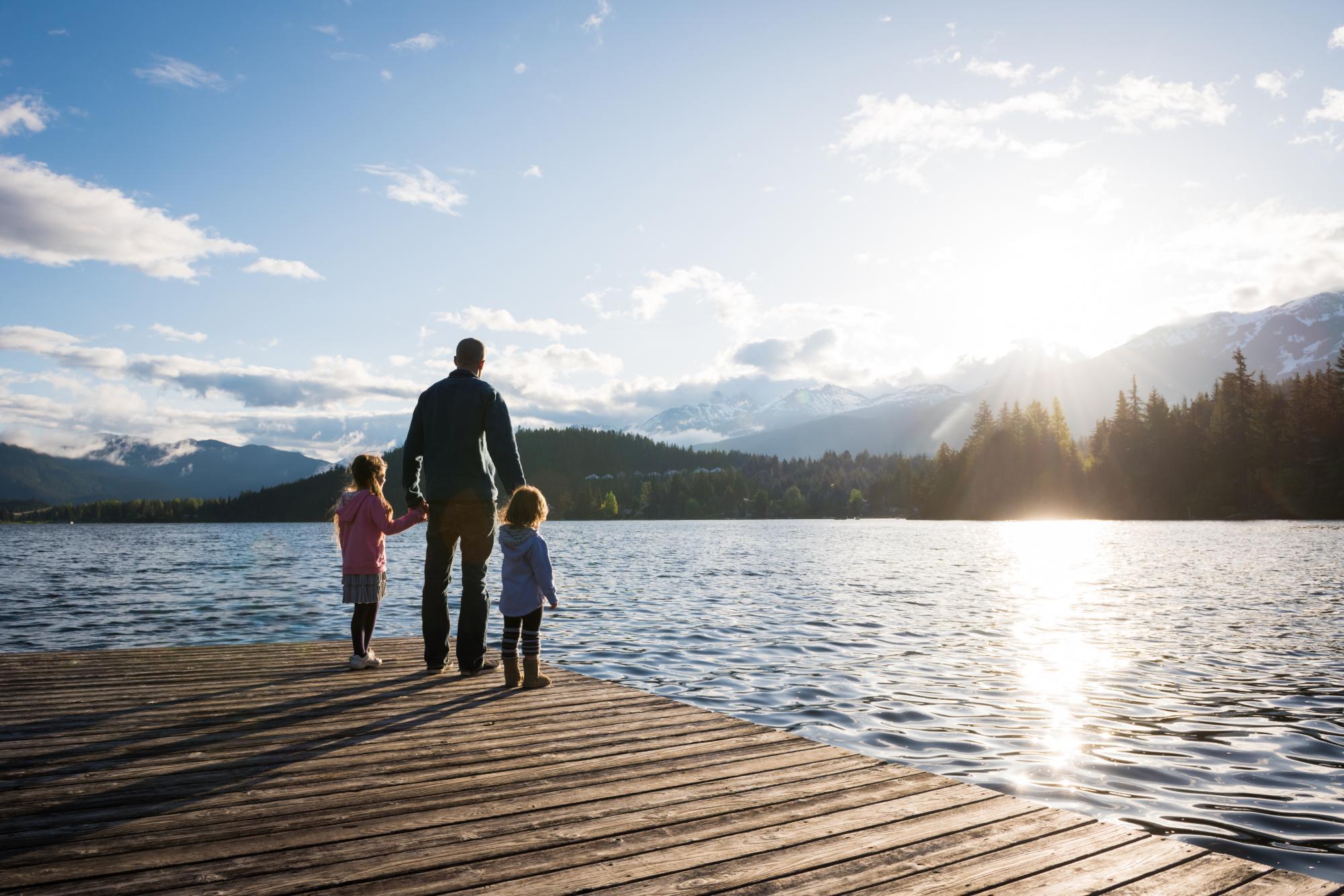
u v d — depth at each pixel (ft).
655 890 9.70
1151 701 29.96
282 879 9.80
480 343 24.26
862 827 11.94
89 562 140.77
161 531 460.55
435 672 23.86
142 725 17.17
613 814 12.34
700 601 68.49
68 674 22.71
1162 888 9.95
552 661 38.68
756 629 50.31
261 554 172.65
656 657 39.81
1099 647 43.42
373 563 24.16
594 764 14.96
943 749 23.40
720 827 11.84
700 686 32.60
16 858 10.25
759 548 188.75
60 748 15.33
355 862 10.34
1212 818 17.76
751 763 15.16
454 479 22.91
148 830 11.30
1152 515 370.32
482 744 16.17
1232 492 344.49
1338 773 21.16
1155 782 20.30
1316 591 75.51
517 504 22.00
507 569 22.08
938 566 119.24
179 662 24.73
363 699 20.04
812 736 24.75
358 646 24.13
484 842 11.14
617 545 215.31
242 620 56.03
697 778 14.19
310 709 18.80
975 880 10.11
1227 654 41.14
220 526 600.39
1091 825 12.09
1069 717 27.43
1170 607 63.98
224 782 13.47
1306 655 40.88
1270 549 147.43
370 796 12.94
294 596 74.43
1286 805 18.66
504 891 9.59
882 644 44.27
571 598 71.41
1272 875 10.40
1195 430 372.17
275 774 13.98
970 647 43.42
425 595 23.75
